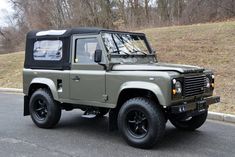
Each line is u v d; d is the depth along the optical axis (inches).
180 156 239.3
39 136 290.5
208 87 279.6
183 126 302.5
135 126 259.3
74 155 242.8
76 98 289.6
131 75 256.4
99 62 272.4
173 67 256.4
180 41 613.3
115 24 1102.4
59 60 300.4
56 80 302.7
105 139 280.8
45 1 1290.6
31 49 323.3
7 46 1587.1
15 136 291.0
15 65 740.7
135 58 291.6
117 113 277.0
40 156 241.8
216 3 888.9
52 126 314.3
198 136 286.7
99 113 298.0
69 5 1219.2
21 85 609.3
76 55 290.2
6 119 355.6
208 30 641.0
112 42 282.7
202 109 266.5
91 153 246.5
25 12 1437.0
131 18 1087.0
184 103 253.3
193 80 259.4
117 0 1158.3
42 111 318.0
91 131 305.7
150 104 249.4
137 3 1135.6
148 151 249.9
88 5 1171.9
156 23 952.9
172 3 1063.6
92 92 279.1
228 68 478.0
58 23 1240.8
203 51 552.7
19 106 434.9
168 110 253.0
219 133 295.3
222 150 251.4
